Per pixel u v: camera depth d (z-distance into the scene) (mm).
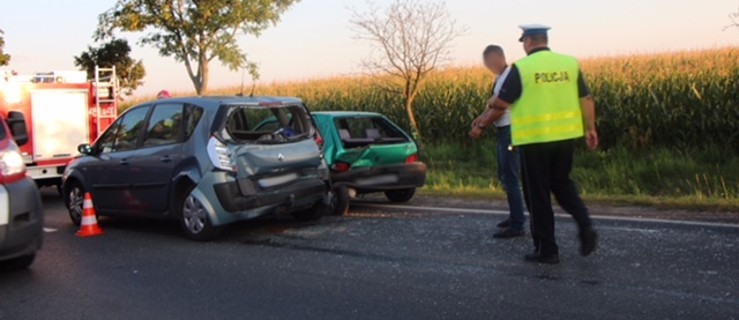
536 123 5836
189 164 7629
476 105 17344
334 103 20906
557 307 4883
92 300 5504
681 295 5016
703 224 7344
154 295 5590
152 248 7367
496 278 5660
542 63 5848
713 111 13828
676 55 17516
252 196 7512
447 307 5004
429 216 8602
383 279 5797
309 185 8102
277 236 7734
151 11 20250
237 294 5551
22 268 6543
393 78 17969
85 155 9031
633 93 14906
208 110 7668
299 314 4996
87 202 8273
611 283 5371
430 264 6199
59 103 12570
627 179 12578
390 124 9758
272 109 8266
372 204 9930
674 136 14461
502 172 7094
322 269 6211
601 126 15180
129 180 8281
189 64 21016
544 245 5988
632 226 7418
